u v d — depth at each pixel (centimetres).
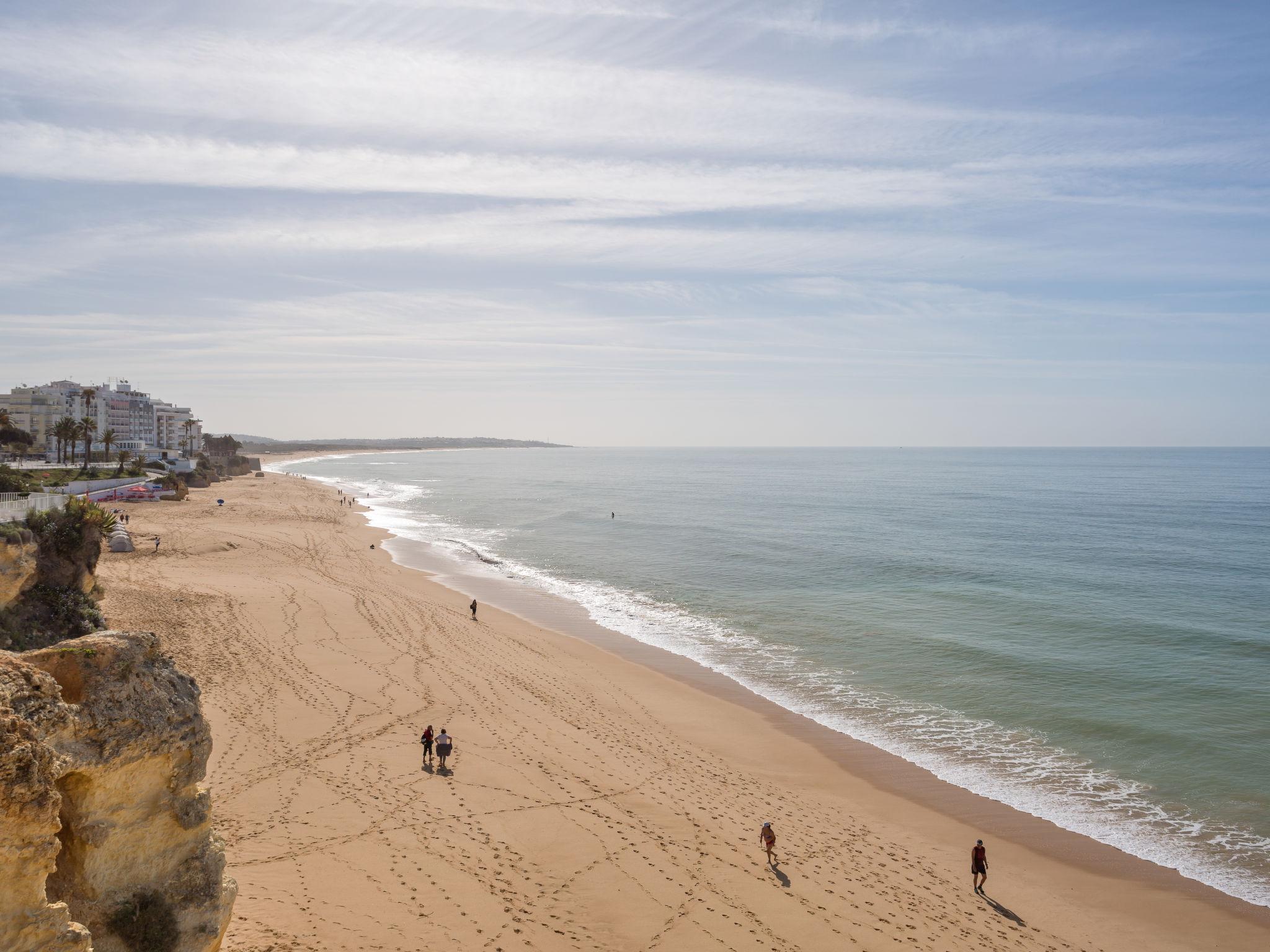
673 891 1998
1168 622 5184
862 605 5738
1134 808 2689
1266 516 11800
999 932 1969
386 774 2559
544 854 2123
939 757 3084
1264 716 3509
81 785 1117
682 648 4622
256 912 1705
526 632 4850
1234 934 2016
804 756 3073
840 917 1953
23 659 1113
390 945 1650
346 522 10450
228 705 3091
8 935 922
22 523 2950
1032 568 7238
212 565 6266
